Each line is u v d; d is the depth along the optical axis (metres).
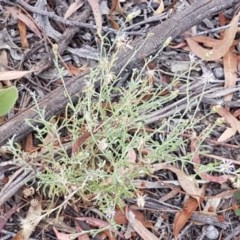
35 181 0.82
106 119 0.80
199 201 0.84
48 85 0.89
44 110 0.80
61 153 0.81
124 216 0.83
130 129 0.84
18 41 0.91
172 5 0.95
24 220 0.77
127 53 0.87
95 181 0.78
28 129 0.83
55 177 0.76
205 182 0.86
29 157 0.81
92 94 0.80
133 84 0.77
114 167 0.77
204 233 0.84
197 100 0.89
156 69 0.91
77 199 0.81
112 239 0.82
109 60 0.88
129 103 0.77
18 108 0.87
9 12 0.92
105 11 0.94
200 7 0.91
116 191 0.78
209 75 0.83
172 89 0.89
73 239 0.81
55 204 0.82
